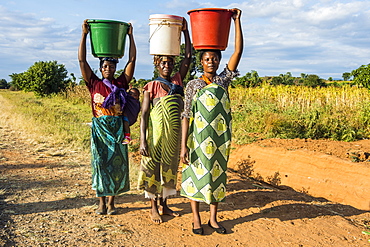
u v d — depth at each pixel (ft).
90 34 13.28
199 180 12.55
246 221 14.19
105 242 11.76
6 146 29.48
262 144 29.48
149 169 13.61
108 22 12.95
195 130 12.53
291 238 12.70
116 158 14.10
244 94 64.03
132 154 27.35
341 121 35.40
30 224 13.04
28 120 43.04
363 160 24.31
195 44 12.51
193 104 12.55
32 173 21.08
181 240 12.24
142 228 13.15
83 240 11.84
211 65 12.41
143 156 13.73
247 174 27.20
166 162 13.65
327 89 68.49
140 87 61.21
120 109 14.03
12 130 37.91
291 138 33.01
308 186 23.94
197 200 12.62
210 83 12.61
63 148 29.19
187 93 12.57
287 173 25.39
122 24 13.30
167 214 14.71
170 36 13.30
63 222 13.39
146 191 13.71
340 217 15.24
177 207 15.75
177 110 13.69
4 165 22.85
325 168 23.93
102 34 13.07
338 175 23.21
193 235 12.69
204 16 12.00
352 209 17.02
